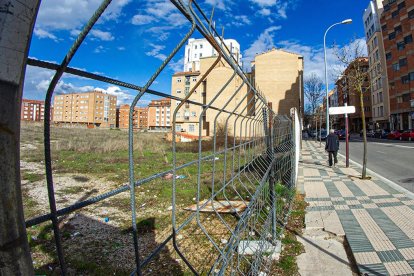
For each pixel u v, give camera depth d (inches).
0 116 22.6
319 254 158.7
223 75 1626.5
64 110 1459.2
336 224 197.2
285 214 218.5
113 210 247.0
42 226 204.5
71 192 319.0
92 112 2341.3
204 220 210.5
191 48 3592.5
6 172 23.3
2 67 22.6
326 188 320.5
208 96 1643.7
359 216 215.5
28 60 24.7
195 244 168.9
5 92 22.9
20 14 23.6
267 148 179.6
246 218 97.7
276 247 159.2
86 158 649.0
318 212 226.8
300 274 138.6
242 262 141.1
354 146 1049.5
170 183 356.5
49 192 28.7
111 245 171.0
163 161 607.5
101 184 366.0
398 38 1973.4
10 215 23.7
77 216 229.3
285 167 271.3
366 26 2559.1
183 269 138.9
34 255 158.6
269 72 1664.6
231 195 265.4
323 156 698.2
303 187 325.1
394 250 155.8
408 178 380.5
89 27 26.0
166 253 157.5
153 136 1464.1
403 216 213.8
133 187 40.7
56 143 898.1
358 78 405.4
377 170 458.9
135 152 784.9
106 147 816.9
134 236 40.7
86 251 162.7
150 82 41.5
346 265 146.9
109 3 25.7
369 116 2696.9
